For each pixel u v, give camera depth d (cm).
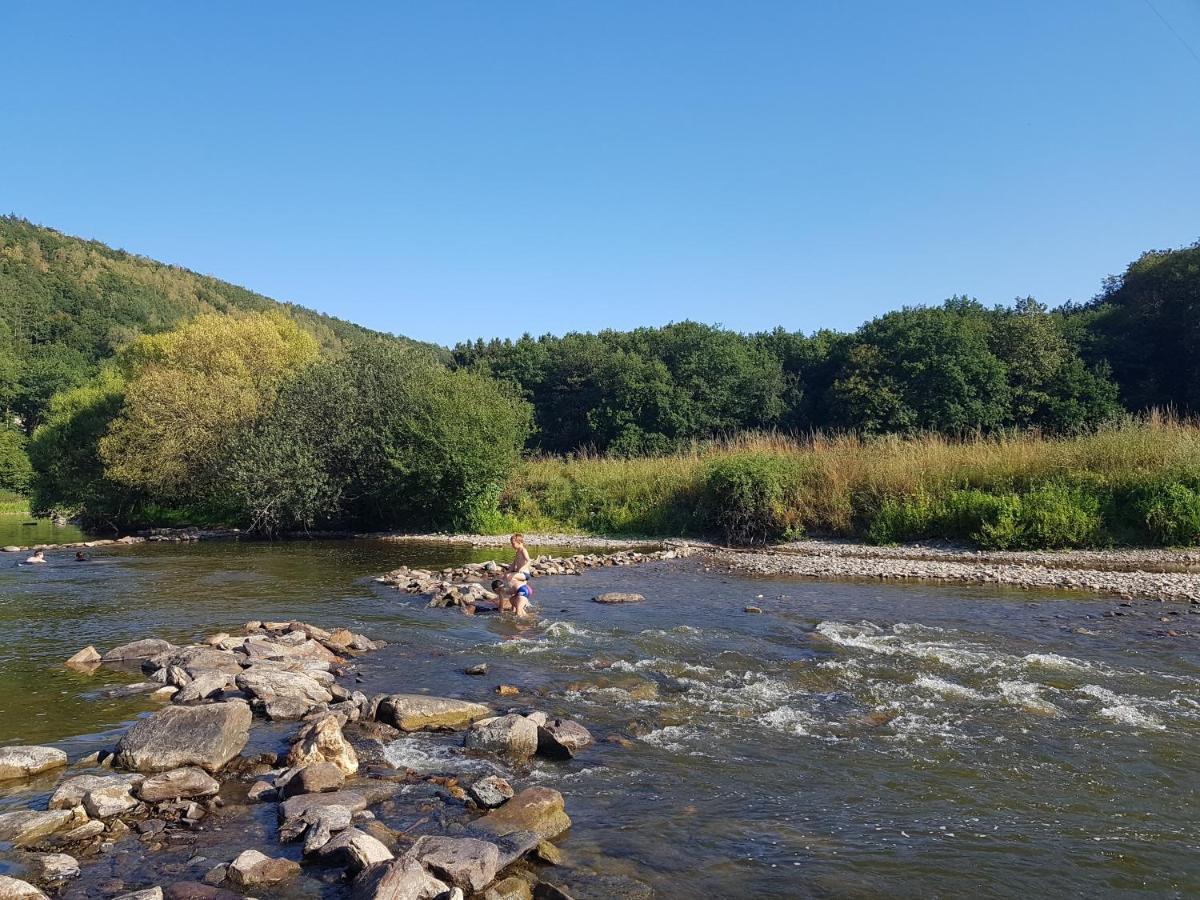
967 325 4494
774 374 5531
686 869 530
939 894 498
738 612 1415
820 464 2670
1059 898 494
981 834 579
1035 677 974
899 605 1464
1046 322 4609
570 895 492
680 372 5512
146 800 631
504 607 1431
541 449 5881
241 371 3572
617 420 5328
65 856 533
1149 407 4272
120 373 4494
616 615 1393
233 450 3183
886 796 646
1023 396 4259
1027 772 690
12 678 991
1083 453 2358
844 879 517
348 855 524
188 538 3050
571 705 888
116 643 1182
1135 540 2103
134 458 3403
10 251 13238
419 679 997
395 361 3306
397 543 2781
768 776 689
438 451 2980
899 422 4294
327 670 1027
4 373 8350
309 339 4338
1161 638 1162
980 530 2256
